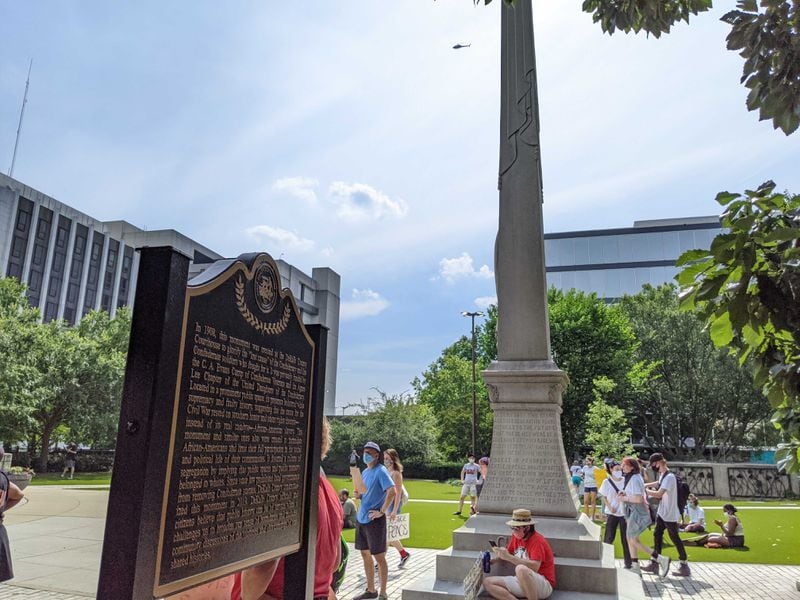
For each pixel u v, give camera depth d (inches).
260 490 99.8
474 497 608.1
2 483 253.3
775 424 136.7
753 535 532.7
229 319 91.9
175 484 76.1
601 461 995.3
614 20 171.3
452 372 2032.5
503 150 340.5
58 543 415.5
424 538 482.0
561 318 1337.4
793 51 121.5
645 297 1715.1
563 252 2573.8
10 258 2142.0
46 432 1389.0
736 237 97.0
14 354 1237.7
